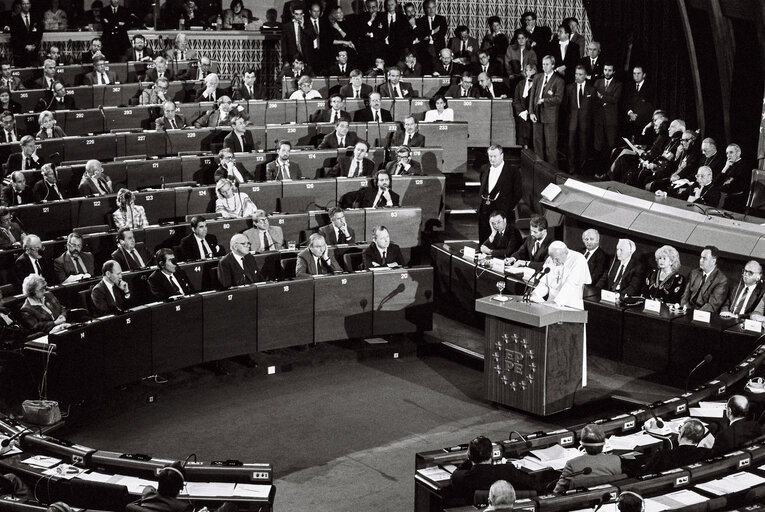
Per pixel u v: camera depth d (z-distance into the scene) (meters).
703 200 19.30
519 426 15.16
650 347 16.34
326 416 15.55
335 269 18.64
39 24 28.58
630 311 16.50
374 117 23.98
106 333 15.44
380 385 16.89
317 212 20.30
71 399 14.95
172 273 17.25
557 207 19.89
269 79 29.19
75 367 14.96
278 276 18.72
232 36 28.77
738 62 21.70
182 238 19.19
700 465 10.94
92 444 14.44
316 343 18.41
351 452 14.26
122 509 10.87
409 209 20.66
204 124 24.27
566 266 16.38
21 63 28.41
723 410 13.16
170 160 21.83
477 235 21.83
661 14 25.25
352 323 18.22
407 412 15.71
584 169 23.39
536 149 23.91
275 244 19.47
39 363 14.69
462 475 10.72
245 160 22.02
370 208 20.52
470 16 30.16
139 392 16.05
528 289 16.28
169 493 10.12
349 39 28.12
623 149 22.31
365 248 19.17
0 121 22.66
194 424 15.23
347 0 30.64
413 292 18.41
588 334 17.12
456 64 26.92
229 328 17.17
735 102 21.97
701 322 15.85
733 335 15.38
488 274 18.33
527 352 15.13
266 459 14.01
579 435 12.12
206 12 31.52
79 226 19.75
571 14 30.14
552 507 10.06
